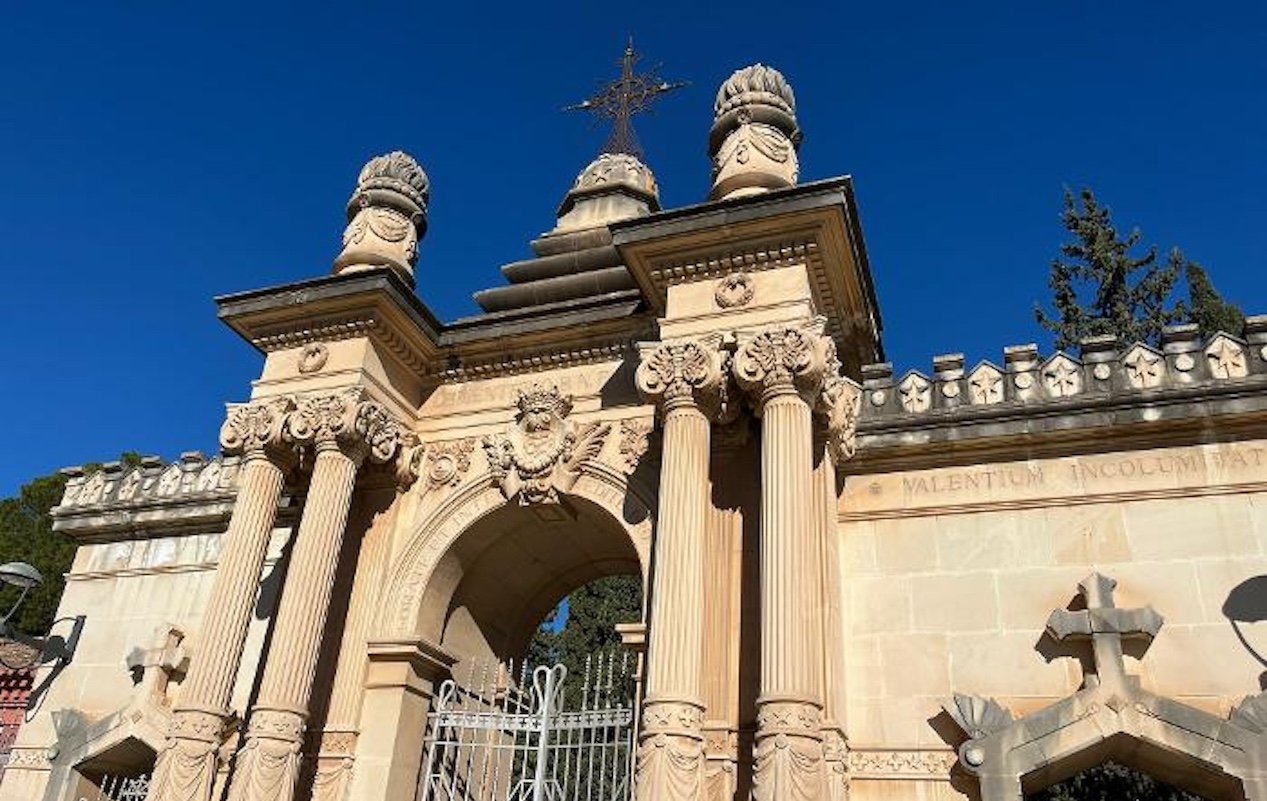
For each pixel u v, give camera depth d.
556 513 15.57
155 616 19.05
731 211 13.47
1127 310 32.38
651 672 11.41
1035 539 13.28
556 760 13.75
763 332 12.88
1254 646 11.76
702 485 12.59
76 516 20.73
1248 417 12.83
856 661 13.24
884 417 14.51
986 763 11.75
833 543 13.34
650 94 23.48
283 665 13.40
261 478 15.14
